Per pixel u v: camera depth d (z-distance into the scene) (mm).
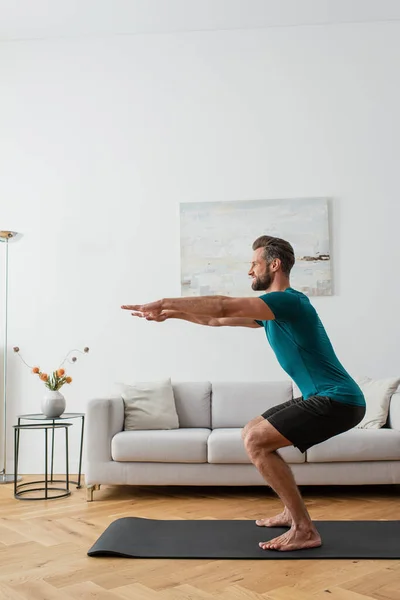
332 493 4090
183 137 5172
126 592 2270
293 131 5113
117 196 5160
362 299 4957
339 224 5020
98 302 5094
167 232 5105
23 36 5277
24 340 5102
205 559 2639
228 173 5113
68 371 5055
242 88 5176
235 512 3545
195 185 5125
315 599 2180
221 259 5020
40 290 5125
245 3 4910
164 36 5258
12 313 5125
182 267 5035
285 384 4664
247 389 4664
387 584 2318
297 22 5152
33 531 3178
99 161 5195
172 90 5215
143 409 4414
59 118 5250
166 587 2316
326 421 2734
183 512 3557
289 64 5172
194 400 4672
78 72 5277
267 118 5137
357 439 3881
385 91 5102
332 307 4961
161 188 5141
